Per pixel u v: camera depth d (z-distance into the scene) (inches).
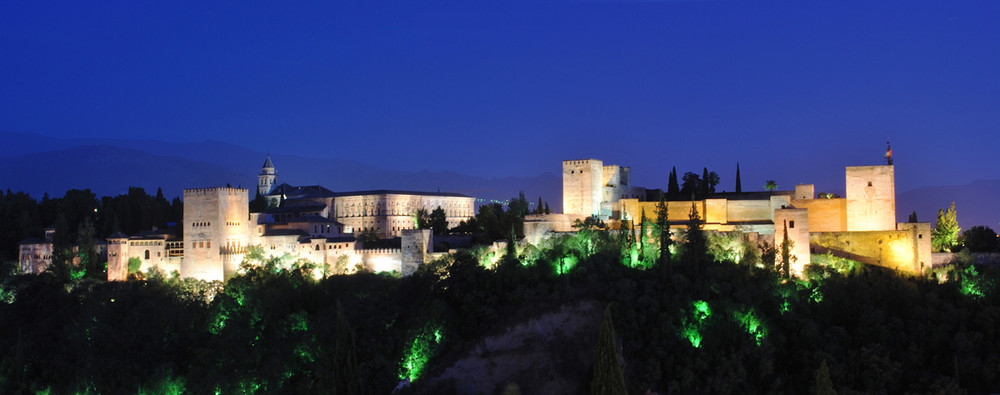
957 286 7396.7
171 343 7760.8
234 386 6860.2
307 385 6924.2
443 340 7057.1
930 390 6166.3
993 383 6348.4
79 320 7765.8
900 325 6835.6
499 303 7244.1
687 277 7342.5
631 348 6614.2
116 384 7057.1
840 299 7224.4
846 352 6678.2
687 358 6510.8
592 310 7007.9
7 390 7150.6
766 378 6540.4
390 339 7135.8
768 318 6988.2
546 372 6840.6
